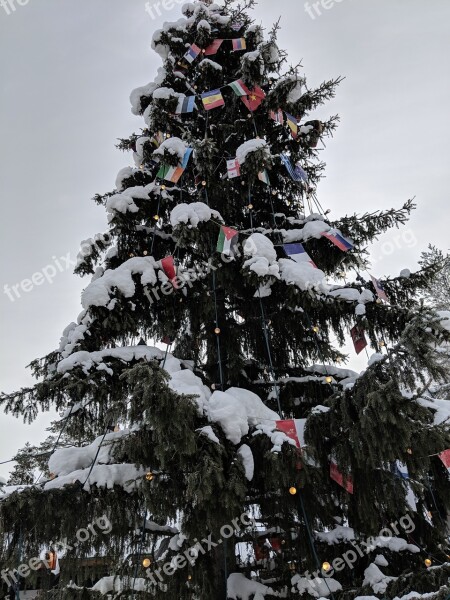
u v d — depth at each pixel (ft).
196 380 12.02
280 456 10.02
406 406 9.17
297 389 15.72
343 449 10.30
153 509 9.55
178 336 17.89
